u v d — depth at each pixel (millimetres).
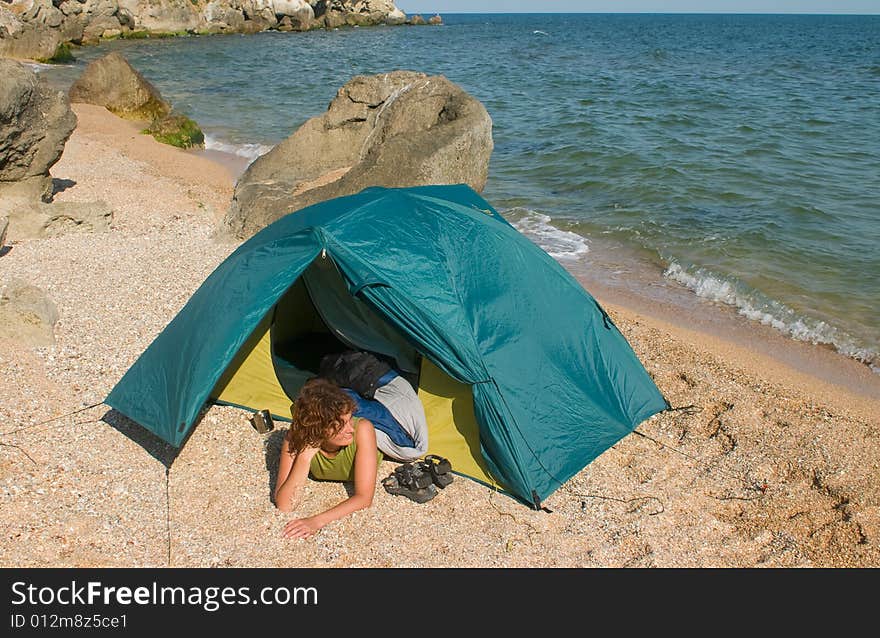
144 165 16141
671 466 6023
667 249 12320
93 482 5336
